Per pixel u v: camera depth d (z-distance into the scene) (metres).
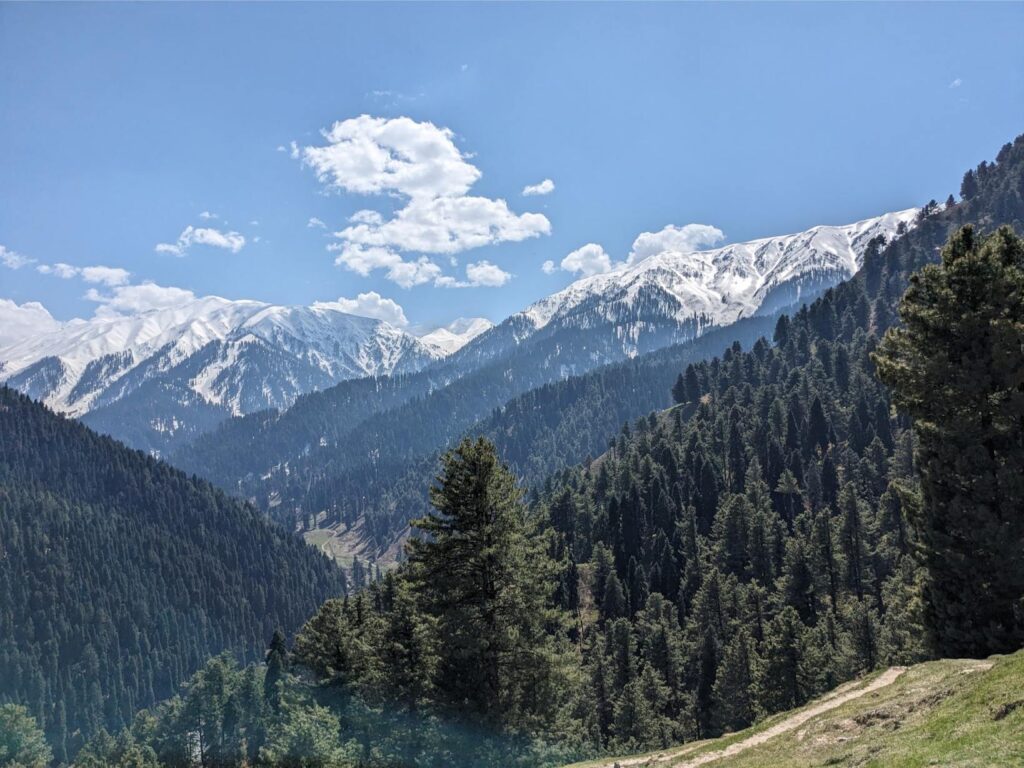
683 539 119.94
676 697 81.94
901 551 90.12
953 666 24.08
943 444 29.92
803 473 127.81
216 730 99.50
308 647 53.44
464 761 30.67
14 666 174.75
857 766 16.98
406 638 40.06
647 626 94.12
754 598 90.19
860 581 90.75
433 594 32.34
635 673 82.50
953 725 16.64
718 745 26.52
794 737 23.33
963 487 29.39
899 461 110.50
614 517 130.12
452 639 30.83
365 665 48.72
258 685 97.56
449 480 31.75
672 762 26.17
